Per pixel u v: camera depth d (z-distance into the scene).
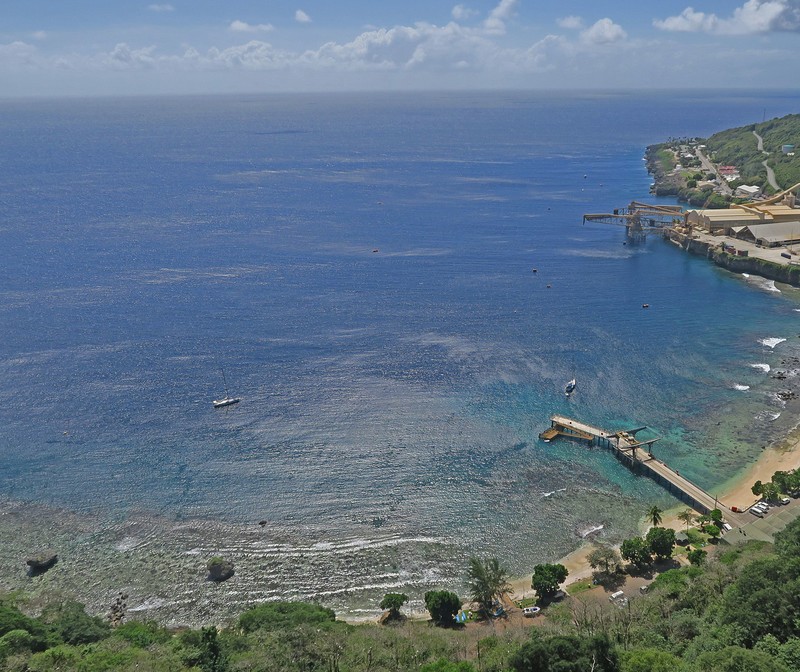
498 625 96.12
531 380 171.12
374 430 149.62
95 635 90.94
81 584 108.06
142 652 82.00
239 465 137.50
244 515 123.75
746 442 143.50
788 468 133.25
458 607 97.94
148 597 105.50
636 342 193.12
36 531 119.56
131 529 120.31
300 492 129.75
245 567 111.62
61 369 175.00
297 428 150.12
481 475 134.75
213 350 187.88
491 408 158.50
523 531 119.38
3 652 80.69
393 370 176.75
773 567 79.00
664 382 169.50
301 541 117.44
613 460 139.38
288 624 91.19
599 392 165.00
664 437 146.50
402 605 102.69
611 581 105.12
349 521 122.31
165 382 169.38
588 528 119.69
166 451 141.88
